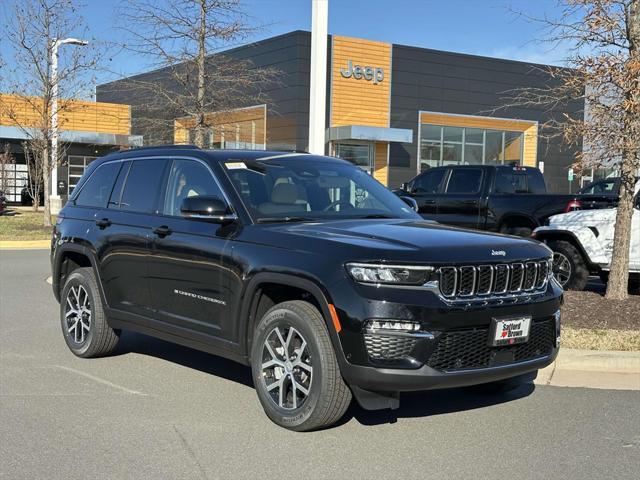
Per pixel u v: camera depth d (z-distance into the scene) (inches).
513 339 181.0
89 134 1374.3
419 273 169.6
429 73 1252.5
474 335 175.0
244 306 196.9
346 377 172.6
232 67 724.0
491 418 204.1
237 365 263.4
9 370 252.5
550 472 164.4
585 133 324.2
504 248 186.2
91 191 279.3
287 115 1117.1
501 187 529.0
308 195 224.8
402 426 195.5
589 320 311.3
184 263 217.6
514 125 1338.6
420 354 167.3
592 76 309.7
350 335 169.0
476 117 1301.7
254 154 236.4
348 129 1106.1
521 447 180.4
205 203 203.5
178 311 222.8
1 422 196.5
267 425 194.2
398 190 590.6
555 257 399.5
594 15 313.4
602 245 380.2
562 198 479.5
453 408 213.3
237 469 164.1
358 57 1182.3
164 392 226.4
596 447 181.3
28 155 1390.3
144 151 259.4
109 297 255.3
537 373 233.5
